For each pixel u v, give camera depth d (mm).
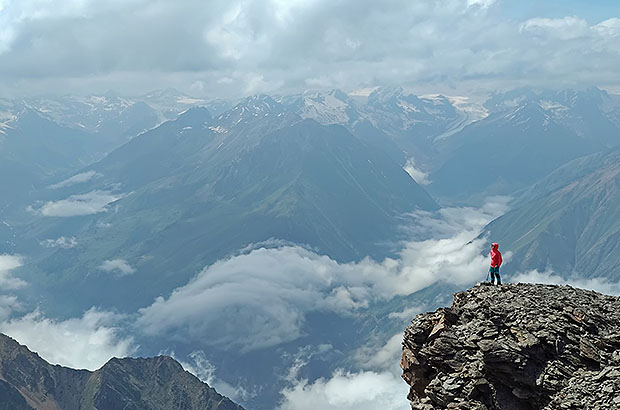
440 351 46000
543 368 42094
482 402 42375
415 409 45188
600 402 38469
